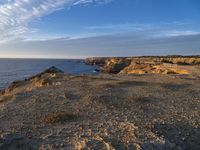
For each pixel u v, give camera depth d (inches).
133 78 1272.1
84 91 814.5
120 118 492.1
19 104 642.2
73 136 386.0
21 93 817.5
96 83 1030.4
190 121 478.0
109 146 338.3
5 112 554.6
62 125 447.5
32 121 478.0
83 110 558.9
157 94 759.7
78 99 689.6
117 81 1090.7
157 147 346.3
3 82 3021.7
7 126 444.8
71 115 504.1
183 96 732.7
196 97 719.7
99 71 4559.5
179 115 522.0
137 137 376.2
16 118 502.3
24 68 6294.3
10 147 346.3
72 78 1273.4
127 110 561.6
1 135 381.1
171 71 2020.2
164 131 418.9
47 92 816.3
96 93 769.6
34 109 579.2
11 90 1402.6
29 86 1334.9
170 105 616.4
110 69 4025.6
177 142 380.8
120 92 793.6
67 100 676.1
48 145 350.6
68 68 5821.9
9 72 4781.0
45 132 407.5
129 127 425.4
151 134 391.2
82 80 1162.0
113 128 423.2
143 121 470.0
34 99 700.0
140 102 645.3
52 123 461.4
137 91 814.5
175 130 427.2
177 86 931.3
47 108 586.6
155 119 486.3
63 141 365.4
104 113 533.0
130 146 343.6
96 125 442.6
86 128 425.4
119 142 357.4
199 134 415.5
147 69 2571.4
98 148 336.5
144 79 1206.3
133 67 2994.6
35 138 378.3
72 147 343.3
